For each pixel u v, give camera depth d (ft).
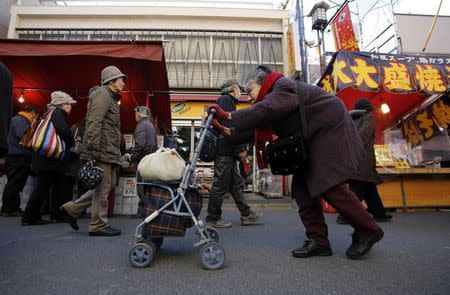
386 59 15.56
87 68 18.78
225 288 5.54
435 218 14.51
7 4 32.83
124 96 21.79
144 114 14.94
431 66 15.60
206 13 33.45
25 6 32.24
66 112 13.08
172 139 26.96
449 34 25.58
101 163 10.32
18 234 10.56
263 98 7.66
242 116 7.04
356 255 7.24
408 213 16.57
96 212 10.27
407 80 15.20
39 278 6.02
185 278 6.06
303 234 10.66
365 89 14.83
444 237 9.89
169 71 32.45
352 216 7.13
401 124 22.34
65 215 13.74
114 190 16.38
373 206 13.53
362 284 5.68
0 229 11.57
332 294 5.24
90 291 5.37
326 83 16.40
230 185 12.73
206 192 26.45
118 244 8.98
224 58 33.24
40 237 10.03
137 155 14.32
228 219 14.78
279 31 33.94
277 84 7.44
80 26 32.63
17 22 32.04
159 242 8.18
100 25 32.78
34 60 17.85
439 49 25.20
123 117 24.30
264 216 15.87
